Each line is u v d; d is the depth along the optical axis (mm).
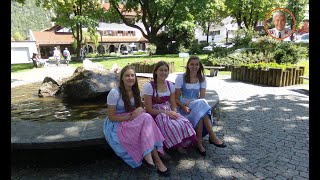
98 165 3570
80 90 6586
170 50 30297
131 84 3475
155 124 3367
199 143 3844
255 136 4465
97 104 6148
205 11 28312
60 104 6184
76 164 3586
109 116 3428
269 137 4402
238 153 3859
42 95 7082
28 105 6105
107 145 3545
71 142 3244
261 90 8289
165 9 28234
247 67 10117
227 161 3633
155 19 29500
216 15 40781
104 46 48688
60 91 7105
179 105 4141
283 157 3689
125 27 51844
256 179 3180
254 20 36719
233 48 17500
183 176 3289
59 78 7492
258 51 15344
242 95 7598
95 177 3299
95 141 3330
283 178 3180
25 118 5082
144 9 28797
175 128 3525
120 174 3361
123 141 3268
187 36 31547
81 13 28500
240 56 14539
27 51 37250
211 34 59219
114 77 7047
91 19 27625
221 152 3906
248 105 6426
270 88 8633
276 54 14125
